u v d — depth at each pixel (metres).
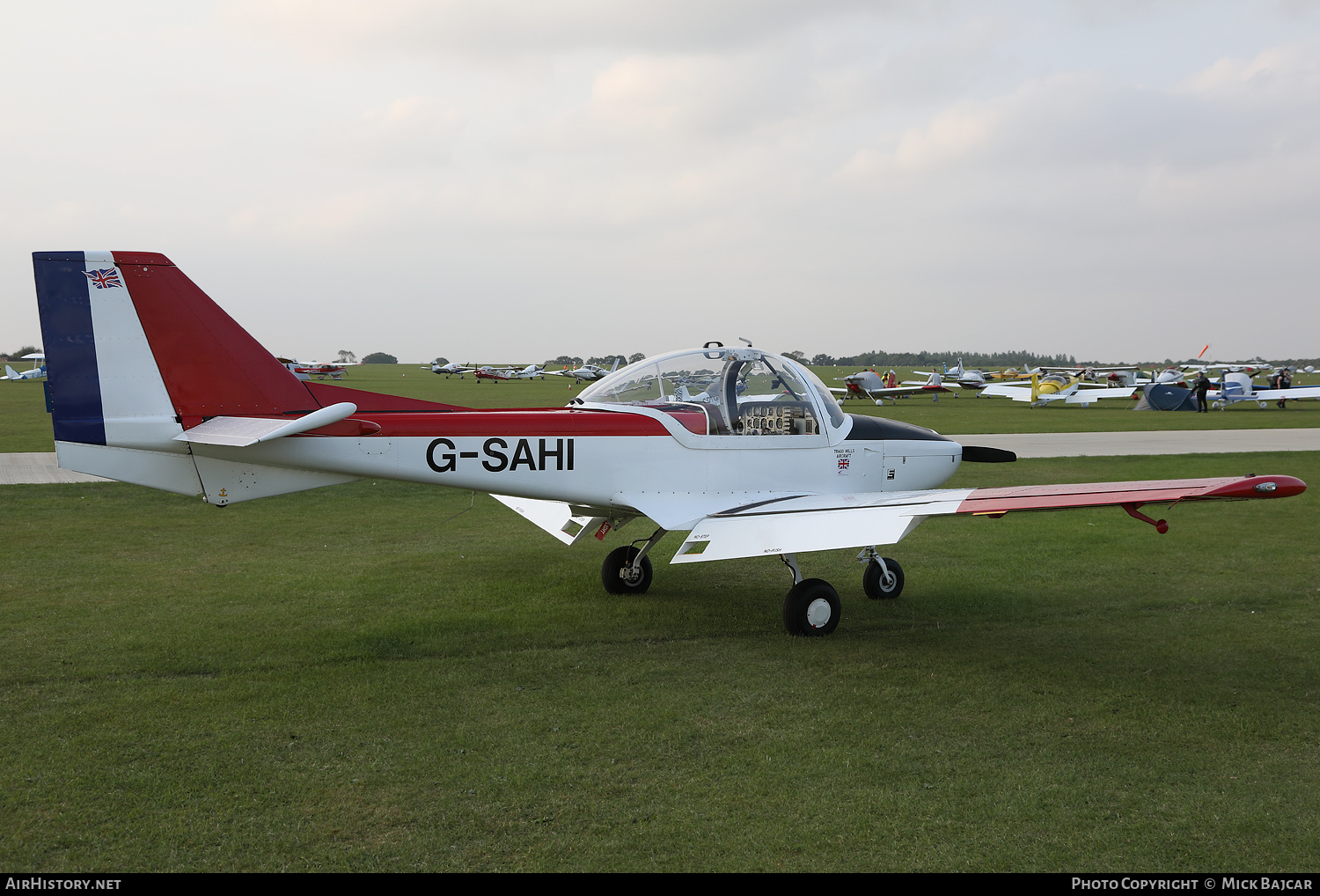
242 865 2.94
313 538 9.16
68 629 5.70
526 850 3.05
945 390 45.50
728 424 6.22
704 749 3.90
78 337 5.20
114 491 11.84
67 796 3.42
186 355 5.37
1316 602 6.61
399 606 6.44
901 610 6.41
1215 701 4.54
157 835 3.13
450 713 4.33
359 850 3.04
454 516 10.62
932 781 3.60
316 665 5.04
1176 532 9.56
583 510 6.75
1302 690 4.71
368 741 3.97
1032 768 3.72
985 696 4.60
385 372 117.62
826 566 7.98
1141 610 6.40
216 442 4.99
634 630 5.86
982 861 3.00
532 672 4.98
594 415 5.96
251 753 3.83
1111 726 4.19
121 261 5.23
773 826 3.23
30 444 17.94
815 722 4.23
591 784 3.55
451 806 3.36
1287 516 10.49
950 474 7.05
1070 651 5.41
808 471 6.46
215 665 5.01
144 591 6.76
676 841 3.12
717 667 5.08
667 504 6.11
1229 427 24.73
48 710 4.30
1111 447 18.56
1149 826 3.25
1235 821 3.28
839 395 46.25
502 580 7.34
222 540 8.97
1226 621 6.11
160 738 3.99
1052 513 10.83
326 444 5.49
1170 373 38.12
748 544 5.39
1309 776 3.67
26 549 8.28
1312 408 36.06
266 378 5.54
